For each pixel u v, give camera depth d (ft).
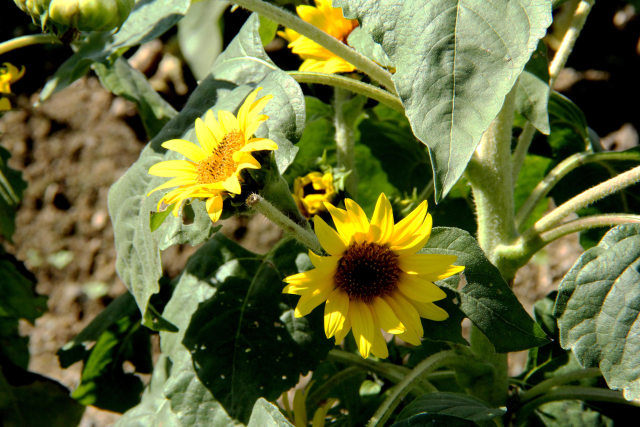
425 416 3.67
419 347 4.50
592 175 4.50
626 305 3.59
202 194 3.53
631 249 3.61
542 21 3.31
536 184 4.83
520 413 4.15
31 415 4.89
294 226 3.61
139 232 3.83
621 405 4.30
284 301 4.08
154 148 3.93
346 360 4.28
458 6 3.35
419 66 3.34
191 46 5.75
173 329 3.90
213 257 4.21
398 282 3.65
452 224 4.77
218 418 3.97
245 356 4.03
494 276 3.70
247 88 3.86
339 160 4.44
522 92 3.95
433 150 3.28
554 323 4.40
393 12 3.39
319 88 4.78
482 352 4.09
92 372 4.69
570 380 4.11
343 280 3.63
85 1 3.71
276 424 3.68
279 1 4.43
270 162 3.60
